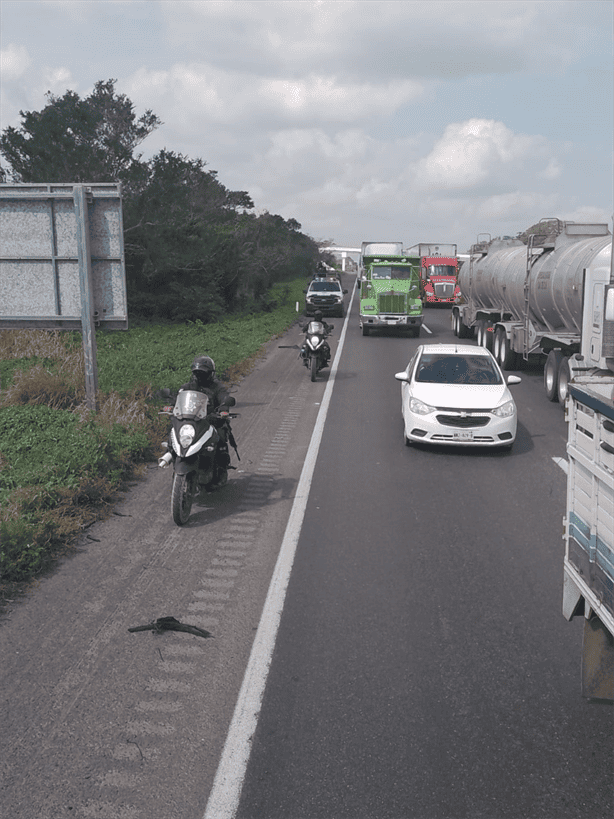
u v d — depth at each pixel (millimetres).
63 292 12703
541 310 17094
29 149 26547
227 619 5715
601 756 4094
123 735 4246
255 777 3889
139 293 32062
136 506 8602
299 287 67312
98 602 6008
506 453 11375
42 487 8312
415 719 4410
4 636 5434
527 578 6527
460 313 29359
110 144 28562
